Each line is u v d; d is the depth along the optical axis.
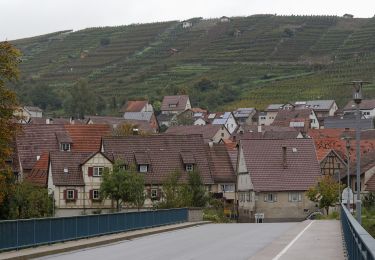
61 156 104.88
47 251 35.44
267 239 46.25
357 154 48.47
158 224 62.62
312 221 76.94
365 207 104.00
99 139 120.69
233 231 57.50
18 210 71.38
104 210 102.94
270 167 117.38
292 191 115.81
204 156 114.50
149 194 108.81
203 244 41.97
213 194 112.50
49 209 75.56
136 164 109.94
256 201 114.81
